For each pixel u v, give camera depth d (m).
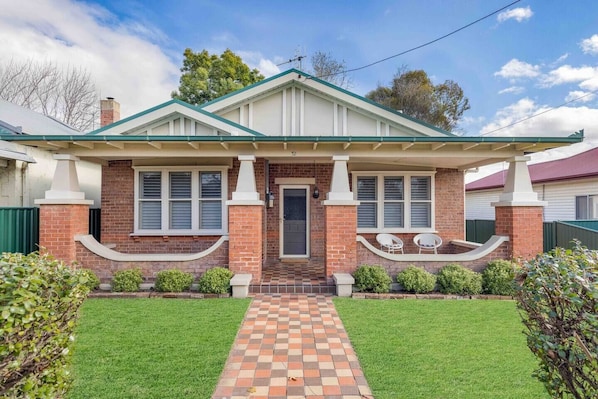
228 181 9.74
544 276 2.51
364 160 9.61
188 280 7.25
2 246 7.80
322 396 3.35
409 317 5.71
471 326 5.25
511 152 7.86
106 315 5.74
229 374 3.80
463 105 29.92
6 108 12.64
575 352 2.32
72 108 24.97
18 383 2.15
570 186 13.99
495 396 3.29
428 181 10.91
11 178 9.85
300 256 10.88
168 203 9.73
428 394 3.33
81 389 3.35
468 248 9.70
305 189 10.92
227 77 24.52
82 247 7.59
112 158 8.86
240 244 7.59
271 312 6.06
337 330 5.16
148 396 3.25
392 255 7.75
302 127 10.34
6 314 1.93
